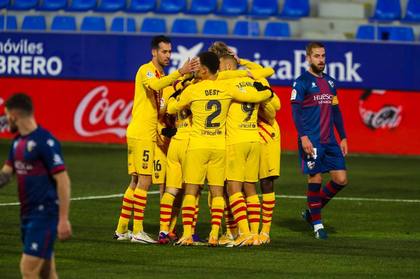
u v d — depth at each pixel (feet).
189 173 95.40
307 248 95.09
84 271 81.71
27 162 64.44
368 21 209.97
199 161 94.84
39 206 64.69
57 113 187.52
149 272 81.35
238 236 98.68
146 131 99.14
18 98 64.95
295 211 121.39
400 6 214.28
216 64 94.68
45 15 211.61
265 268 83.76
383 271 83.05
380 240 100.83
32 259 64.23
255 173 97.14
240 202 95.86
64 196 64.18
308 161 101.76
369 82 184.44
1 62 187.83
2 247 92.73
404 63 184.65
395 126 185.16
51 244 64.80
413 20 212.23
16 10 214.48
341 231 107.14
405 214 119.65
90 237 100.12
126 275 80.07
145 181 99.09
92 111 187.11
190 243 96.12
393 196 135.33
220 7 214.69
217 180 95.40
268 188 99.66
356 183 148.25
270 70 100.73
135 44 185.26
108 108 186.70
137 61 185.47
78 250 92.07
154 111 99.35
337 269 83.76
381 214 119.55
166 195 97.14
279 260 87.92
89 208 120.47
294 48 182.91
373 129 185.16
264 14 212.43
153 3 213.66
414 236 103.81
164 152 99.96
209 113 94.43
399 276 80.84
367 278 79.87
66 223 63.93
